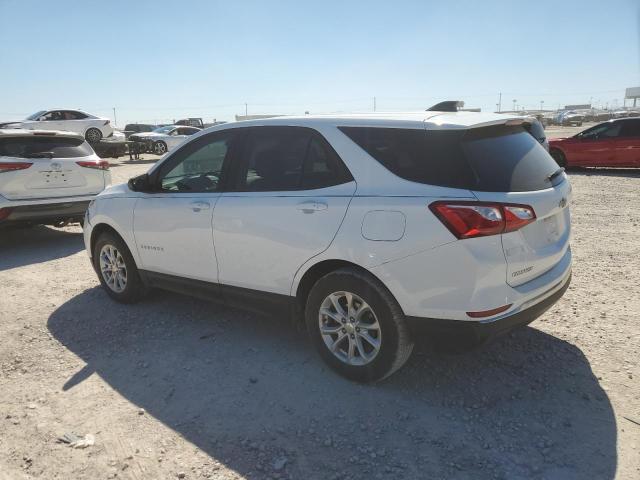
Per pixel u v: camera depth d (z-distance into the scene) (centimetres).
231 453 284
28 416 323
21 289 576
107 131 2378
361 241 318
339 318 345
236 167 395
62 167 773
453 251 292
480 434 293
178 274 441
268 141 381
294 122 371
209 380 361
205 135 423
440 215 294
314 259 342
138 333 443
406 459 275
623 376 348
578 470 262
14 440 300
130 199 475
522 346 396
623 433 289
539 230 324
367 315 338
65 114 2288
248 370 373
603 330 417
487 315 296
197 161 425
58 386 358
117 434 303
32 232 934
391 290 313
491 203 289
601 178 1425
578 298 488
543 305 329
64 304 521
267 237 365
